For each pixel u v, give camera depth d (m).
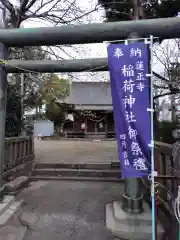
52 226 3.80
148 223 3.65
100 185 6.21
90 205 4.72
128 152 3.19
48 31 4.00
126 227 3.65
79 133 20.89
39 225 3.83
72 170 7.10
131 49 3.33
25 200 5.00
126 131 3.23
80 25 3.92
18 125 7.44
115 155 9.33
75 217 4.15
